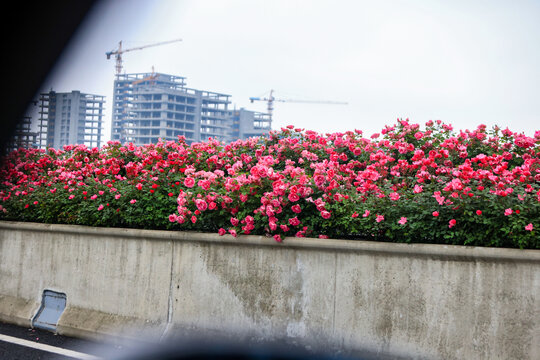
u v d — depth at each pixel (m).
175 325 6.72
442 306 5.37
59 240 7.76
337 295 5.88
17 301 8.03
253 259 6.36
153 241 7.00
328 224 6.34
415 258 5.51
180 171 8.34
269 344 6.14
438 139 8.47
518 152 7.94
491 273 5.18
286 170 7.09
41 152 11.05
